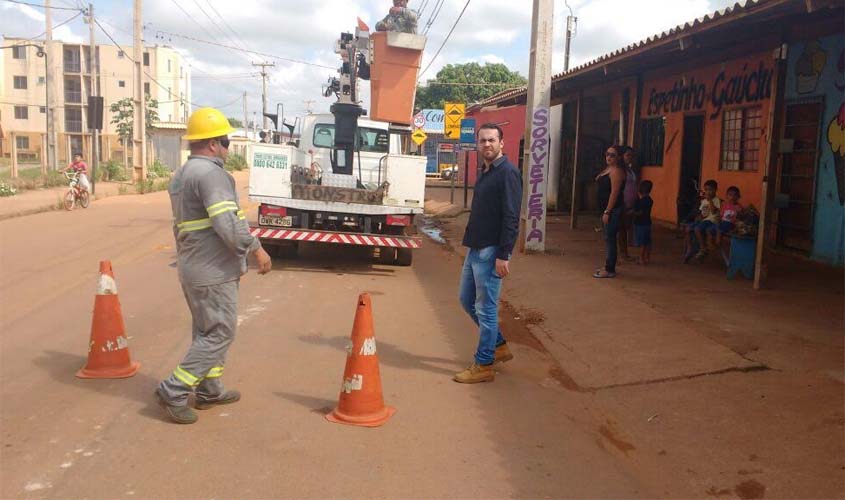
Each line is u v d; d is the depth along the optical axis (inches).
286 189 403.9
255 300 327.3
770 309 281.1
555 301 319.3
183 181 172.1
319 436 170.7
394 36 403.9
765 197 316.2
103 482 143.5
